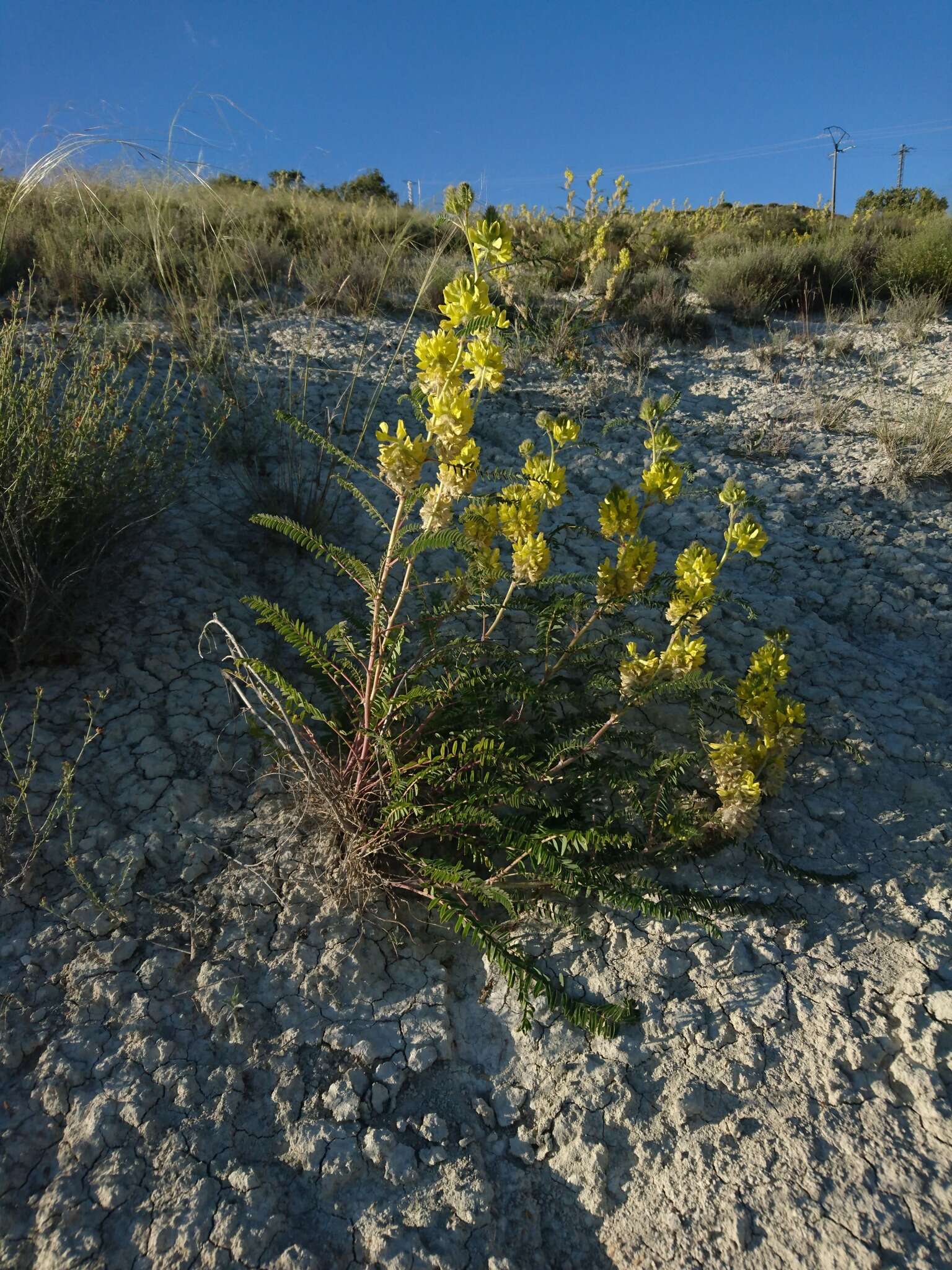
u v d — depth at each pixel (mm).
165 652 3051
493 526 2555
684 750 2889
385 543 3857
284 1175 1825
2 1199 1731
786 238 10352
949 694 3316
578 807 2564
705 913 2352
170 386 4527
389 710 2268
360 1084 2000
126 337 5023
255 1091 1966
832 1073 1979
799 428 5355
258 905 2342
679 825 2424
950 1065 1959
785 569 4000
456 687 2518
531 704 2828
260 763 2758
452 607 2566
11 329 3195
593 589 3541
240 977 2174
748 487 4641
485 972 2297
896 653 3551
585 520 4230
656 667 2391
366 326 6082
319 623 3352
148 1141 1838
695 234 11477
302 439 4473
